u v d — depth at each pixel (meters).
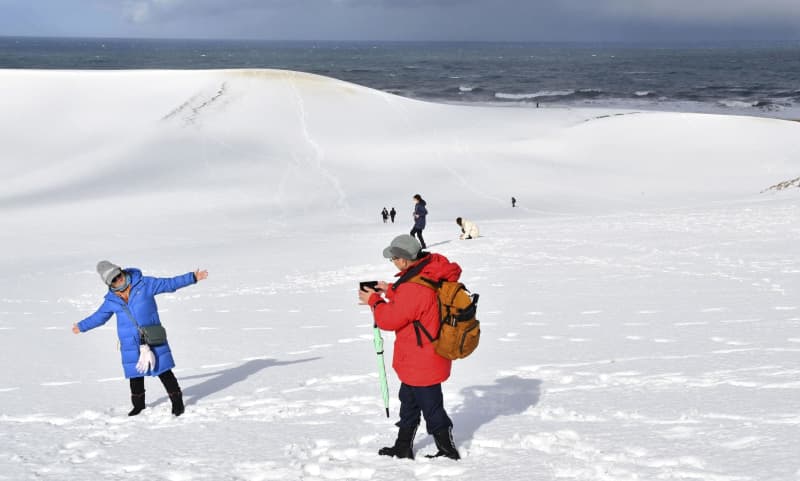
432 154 72.75
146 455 5.69
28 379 8.98
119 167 65.94
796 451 4.72
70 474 5.31
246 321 12.99
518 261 19.36
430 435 5.82
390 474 4.93
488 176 66.00
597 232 25.30
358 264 21.84
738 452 4.80
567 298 13.33
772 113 134.38
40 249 37.84
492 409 6.45
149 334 6.84
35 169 66.06
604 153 74.88
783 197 38.09
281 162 68.50
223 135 74.94
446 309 4.99
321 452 5.49
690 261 17.05
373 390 7.46
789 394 6.23
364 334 11.15
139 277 6.96
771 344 8.59
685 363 7.84
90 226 48.16
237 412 6.91
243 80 89.69
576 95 165.62
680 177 66.94
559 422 5.87
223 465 5.33
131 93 83.56
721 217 26.73
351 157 70.75
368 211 53.94
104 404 7.58
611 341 9.44
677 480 4.38
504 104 149.50
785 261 16.09
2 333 12.98
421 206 26.44
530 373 7.82
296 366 9.00
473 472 4.84
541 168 68.81
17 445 6.12
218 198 57.56
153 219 50.84
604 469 4.66
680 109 141.00
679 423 5.61
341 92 90.12
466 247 23.64
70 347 11.38
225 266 23.36
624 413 5.99
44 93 81.44
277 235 39.47
